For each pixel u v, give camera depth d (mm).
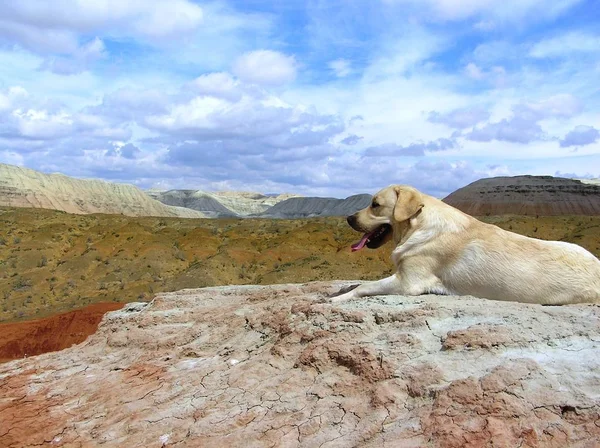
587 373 1129
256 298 2236
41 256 10867
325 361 1384
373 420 1154
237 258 10773
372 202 1756
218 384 1479
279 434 1181
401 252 1643
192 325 2061
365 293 1690
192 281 9586
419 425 1088
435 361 1247
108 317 2465
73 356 2158
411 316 1438
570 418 1031
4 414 1615
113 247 11414
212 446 1180
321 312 1579
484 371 1188
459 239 1580
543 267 1488
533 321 1324
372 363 1298
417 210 1628
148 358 1875
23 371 2090
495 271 1519
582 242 10211
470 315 1408
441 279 1600
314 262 10102
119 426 1388
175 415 1363
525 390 1096
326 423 1188
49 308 8750
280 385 1367
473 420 1056
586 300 1473
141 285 9570
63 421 1506
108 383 1715
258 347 1665
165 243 11523
